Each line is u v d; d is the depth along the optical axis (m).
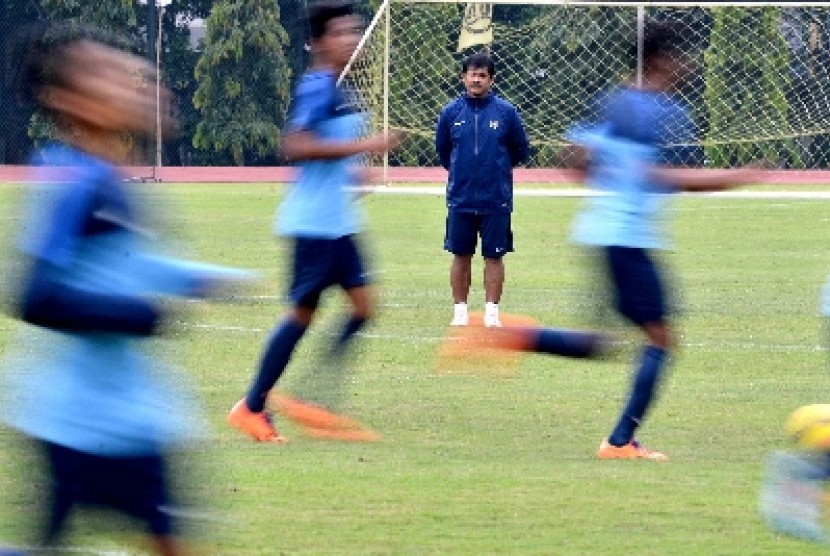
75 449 13.22
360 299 25.22
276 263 50.81
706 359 33.09
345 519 19.38
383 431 25.36
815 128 84.25
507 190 37.12
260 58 124.50
